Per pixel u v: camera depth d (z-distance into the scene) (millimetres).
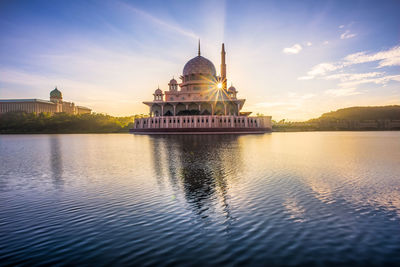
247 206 11562
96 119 189625
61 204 12438
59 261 7180
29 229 9445
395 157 28828
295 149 38469
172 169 21062
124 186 15688
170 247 7871
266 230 9016
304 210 11000
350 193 13594
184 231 9016
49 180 18109
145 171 20578
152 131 102812
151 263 6977
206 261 7035
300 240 8258
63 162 27406
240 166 22281
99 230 9242
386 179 16969
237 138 67625
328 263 6922
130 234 8852
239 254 7391
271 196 13039
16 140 82688
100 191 14672
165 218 10258
